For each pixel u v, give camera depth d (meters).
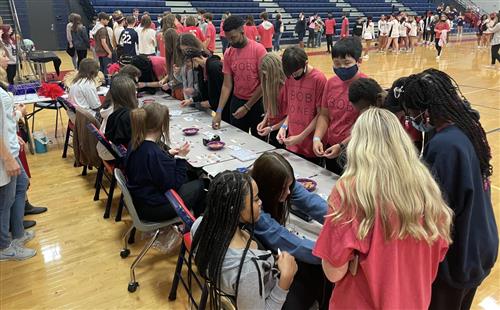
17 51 6.13
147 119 2.39
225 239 1.39
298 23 13.79
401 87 1.46
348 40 2.19
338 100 2.33
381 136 1.12
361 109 1.94
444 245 1.15
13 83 5.46
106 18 7.93
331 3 17.72
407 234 1.07
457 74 9.22
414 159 1.11
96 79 4.21
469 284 1.36
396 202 1.05
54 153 4.64
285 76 2.71
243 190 1.39
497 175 3.93
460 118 1.30
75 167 4.26
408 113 1.41
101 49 7.69
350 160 1.15
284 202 1.74
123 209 3.39
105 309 2.27
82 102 3.94
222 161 2.56
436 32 11.70
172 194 2.01
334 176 2.31
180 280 2.38
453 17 17.91
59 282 2.51
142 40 7.40
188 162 2.55
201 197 2.61
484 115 5.93
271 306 1.45
